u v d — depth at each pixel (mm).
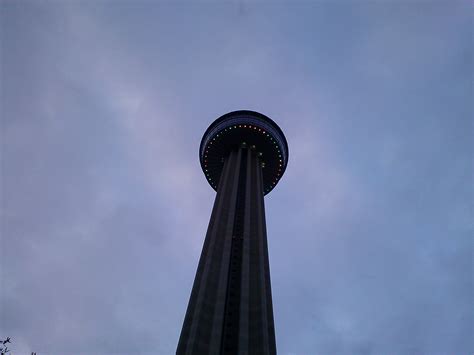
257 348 38688
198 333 38812
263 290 45188
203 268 48000
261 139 79562
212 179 83312
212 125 83188
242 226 57656
